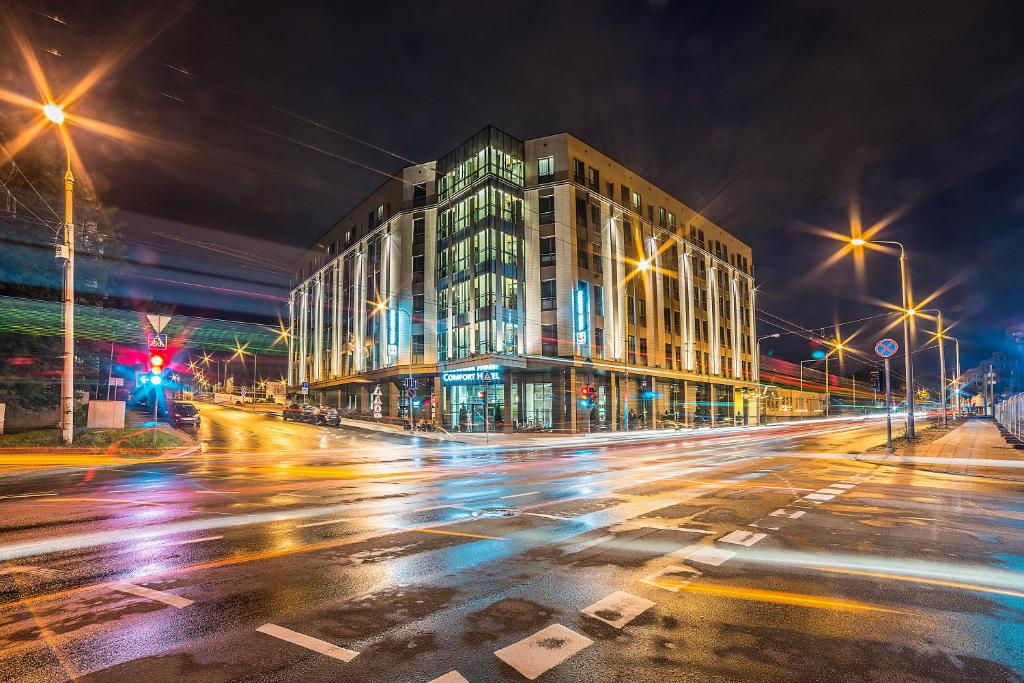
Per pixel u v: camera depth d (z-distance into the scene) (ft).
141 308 154.10
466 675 11.63
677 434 138.82
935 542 23.25
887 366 67.67
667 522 27.40
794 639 13.48
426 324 165.17
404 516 28.94
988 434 100.99
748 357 236.63
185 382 389.60
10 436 76.59
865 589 17.16
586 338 147.64
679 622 14.55
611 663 12.21
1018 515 29.14
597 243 156.76
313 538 23.77
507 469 55.01
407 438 114.93
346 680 11.43
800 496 35.63
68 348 70.13
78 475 49.08
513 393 149.07
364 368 188.44
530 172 154.61
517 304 148.87
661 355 177.68
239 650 12.78
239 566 19.45
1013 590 17.07
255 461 65.31
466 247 153.28
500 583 17.70
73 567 19.26
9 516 28.68
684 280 194.49
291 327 264.31
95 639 13.34
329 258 225.76
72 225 69.62
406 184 174.40
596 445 98.32
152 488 39.96
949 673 11.72
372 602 15.94
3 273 91.50
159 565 19.57
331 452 82.07
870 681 11.39
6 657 12.36
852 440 99.14
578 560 20.40
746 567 19.54
